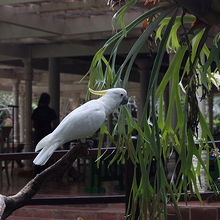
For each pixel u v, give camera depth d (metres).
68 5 9.94
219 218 6.67
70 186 11.45
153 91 3.83
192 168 4.18
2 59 16.17
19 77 21.19
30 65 15.29
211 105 16.75
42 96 12.89
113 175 11.02
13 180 12.71
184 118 4.00
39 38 12.55
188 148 4.04
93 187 10.87
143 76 17.38
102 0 9.56
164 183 3.83
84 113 3.56
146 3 4.00
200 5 3.52
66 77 22.34
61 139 3.52
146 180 3.89
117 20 4.06
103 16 11.25
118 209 8.52
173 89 4.22
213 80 4.55
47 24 11.31
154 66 3.85
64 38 12.60
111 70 4.05
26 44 15.07
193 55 4.31
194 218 6.73
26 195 3.33
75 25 11.62
